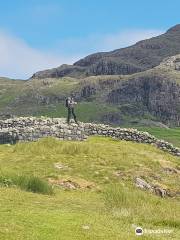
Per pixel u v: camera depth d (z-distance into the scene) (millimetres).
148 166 38719
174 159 45500
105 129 50969
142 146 48125
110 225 18484
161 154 46812
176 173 38906
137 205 23719
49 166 34562
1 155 37594
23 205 20344
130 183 33094
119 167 36344
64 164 35531
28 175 27641
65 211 20359
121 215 21078
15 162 35375
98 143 45531
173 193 33719
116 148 42844
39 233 15664
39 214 18547
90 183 31672
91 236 16172
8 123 50000
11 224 16266
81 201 25531
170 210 23750
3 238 14555
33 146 39094
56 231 16188
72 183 31016
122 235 16953
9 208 19000
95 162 36812
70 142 41875
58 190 28703
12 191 23578
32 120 50000
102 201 26156
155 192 32875
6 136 46031
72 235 15961
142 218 21109
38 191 25922
